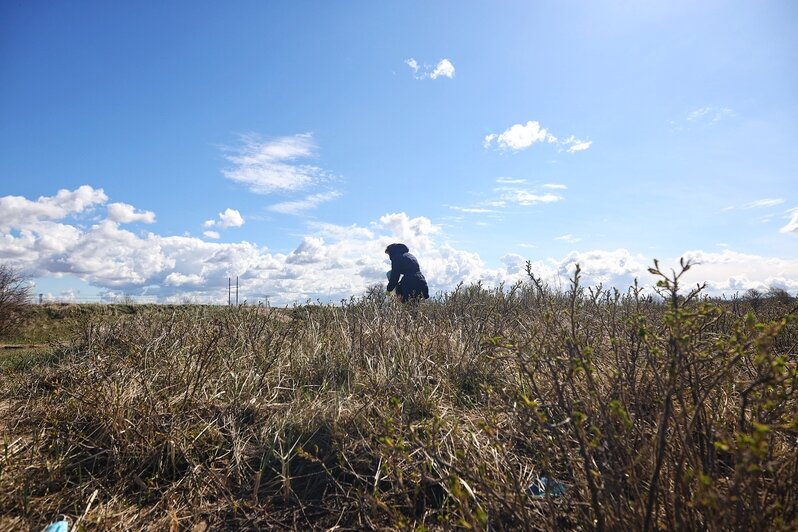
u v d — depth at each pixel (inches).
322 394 173.2
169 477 132.6
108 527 113.5
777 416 84.6
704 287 95.6
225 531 114.3
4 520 112.4
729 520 72.6
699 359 89.1
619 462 84.8
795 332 179.0
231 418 151.8
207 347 181.5
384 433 129.7
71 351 227.8
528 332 170.9
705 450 89.4
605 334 151.5
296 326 229.6
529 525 84.4
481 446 123.0
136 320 274.4
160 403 153.2
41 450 138.8
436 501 115.3
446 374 186.1
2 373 219.1
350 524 114.2
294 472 133.3
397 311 264.1
